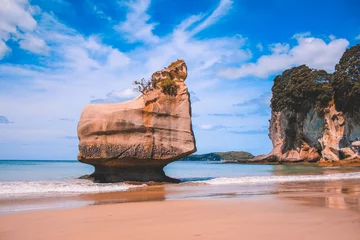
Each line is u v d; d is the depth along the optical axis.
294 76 83.94
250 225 8.96
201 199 14.23
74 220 9.80
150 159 22.27
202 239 7.66
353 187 19.59
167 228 8.73
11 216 10.37
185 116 23.80
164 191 17.53
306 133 82.62
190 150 23.38
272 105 95.44
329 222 9.25
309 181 24.23
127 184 21.00
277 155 90.12
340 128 72.94
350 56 74.00
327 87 76.56
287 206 12.05
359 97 69.06
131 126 22.09
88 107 22.73
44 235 8.26
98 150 21.61
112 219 9.91
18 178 27.75
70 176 30.81
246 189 18.58
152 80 23.91
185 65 25.36
